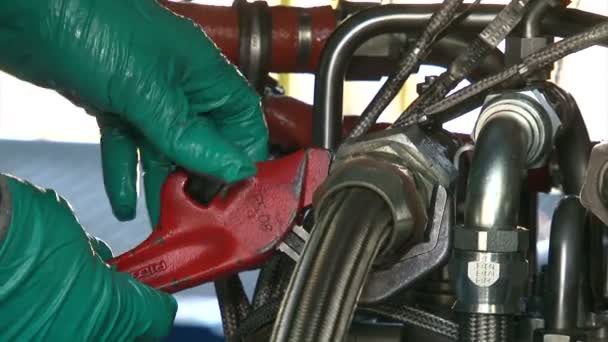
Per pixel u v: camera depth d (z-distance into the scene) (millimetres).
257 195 1049
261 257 1055
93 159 2773
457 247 955
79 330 927
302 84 2588
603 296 1097
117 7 990
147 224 2295
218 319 1740
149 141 1054
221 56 1074
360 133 1148
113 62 982
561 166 1169
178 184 1063
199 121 1027
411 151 994
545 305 1071
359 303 1010
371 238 875
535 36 1093
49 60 998
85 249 946
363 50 1268
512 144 967
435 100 1114
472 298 943
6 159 2754
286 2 2631
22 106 4090
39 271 902
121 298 961
